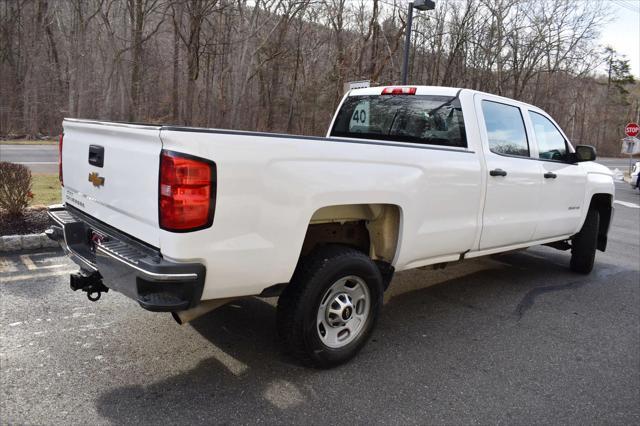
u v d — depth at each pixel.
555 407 3.12
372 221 3.77
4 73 33.59
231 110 21.62
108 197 3.12
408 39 13.67
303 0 21.33
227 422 2.76
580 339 4.21
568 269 6.52
